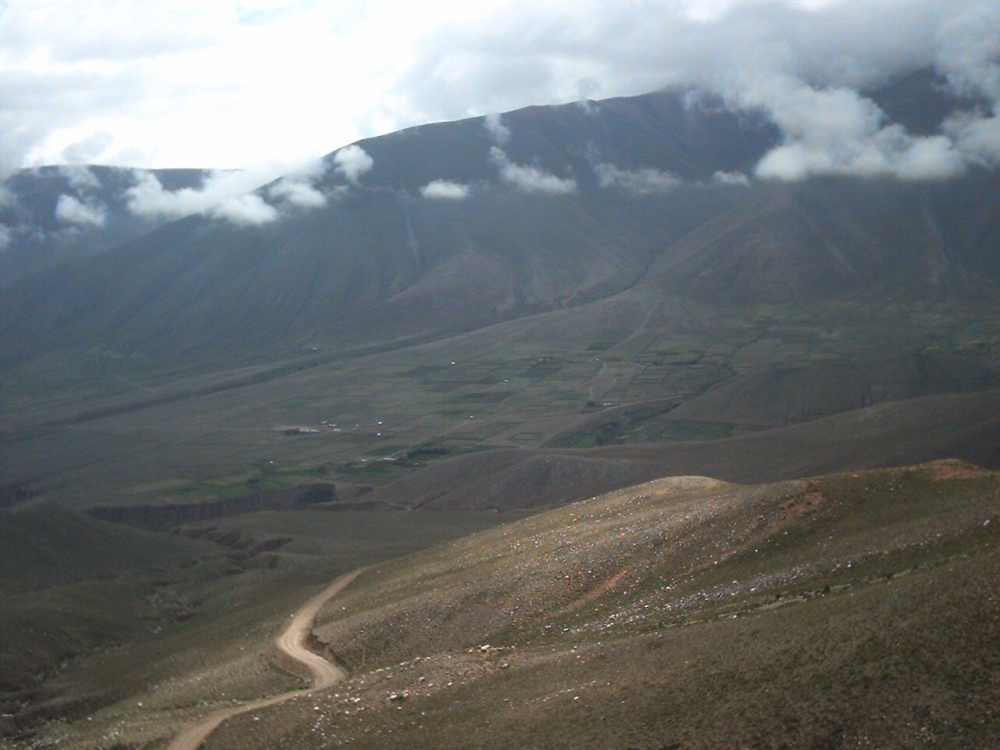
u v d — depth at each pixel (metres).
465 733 49.22
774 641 47.94
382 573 96.19
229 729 57.75
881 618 45.81
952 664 41.06
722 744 41.47
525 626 67.44
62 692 88.69
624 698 47.78
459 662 60.81
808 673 43.91
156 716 68.44
